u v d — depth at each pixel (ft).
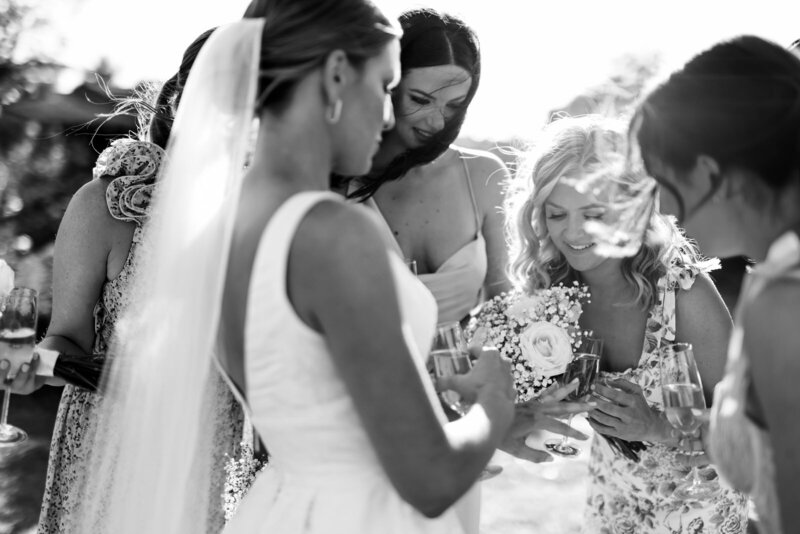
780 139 5.32
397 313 5.48
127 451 6.49
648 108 5.78
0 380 9.16
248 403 6.32
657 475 9.80
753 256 5.62
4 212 34.12
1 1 34.30
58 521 9.85
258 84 5.93
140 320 6.53
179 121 6.33
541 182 9.61
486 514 17.80
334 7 5.84
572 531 16.84
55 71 35.45
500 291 11.21
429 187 10.57
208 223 6.08
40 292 29.25
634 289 9.64
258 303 5.65
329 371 5.76
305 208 5.59
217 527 8.90
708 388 9.81
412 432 5.47
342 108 5.90
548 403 9.03
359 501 5.95
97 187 9.82
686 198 5.70
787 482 4.72
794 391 4.70
